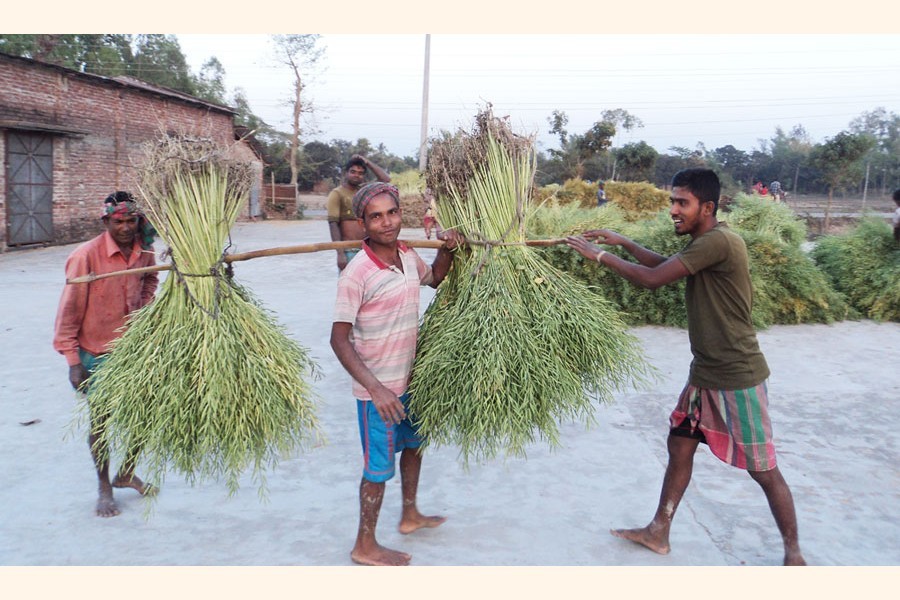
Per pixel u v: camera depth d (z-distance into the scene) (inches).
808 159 984.3
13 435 167.0
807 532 123.2
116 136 755.4
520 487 142.0
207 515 129.0
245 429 108.2
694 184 108.0
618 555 115.5
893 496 137.9
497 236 114.6
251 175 119.3
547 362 108.3
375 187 106.8
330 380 217.2
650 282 108.9
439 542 119.8
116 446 113.7
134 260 131.0
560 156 1344.7
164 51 1541.6
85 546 116.9
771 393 205.8
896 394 204.8
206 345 107.7
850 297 330.3
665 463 154.3
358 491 140.3
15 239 616.4
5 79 604.4
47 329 282.2
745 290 107.7
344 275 108.3
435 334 113.7
